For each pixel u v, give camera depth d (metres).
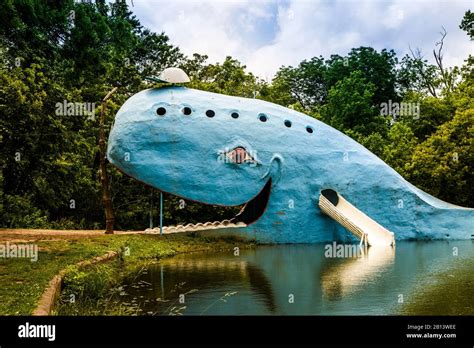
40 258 13.05
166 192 20.45
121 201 28.72
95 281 10.93
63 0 16.12
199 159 20.69
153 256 17.22
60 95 21.95
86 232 21.00
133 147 20.38
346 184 22.72
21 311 7.73
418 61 47.84
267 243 21.73
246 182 21.14
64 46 16.59
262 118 22.38
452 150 26.92
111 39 18.27
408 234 23.17
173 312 9.63
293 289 11.84
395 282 12.62
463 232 23.83
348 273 14.07
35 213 25.05
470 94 33.12
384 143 33.94
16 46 17.47
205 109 21.45
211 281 12.94
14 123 20.36
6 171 22.95
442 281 12.70
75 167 24.66
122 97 29.19
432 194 27.48
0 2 14.22
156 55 38.41
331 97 42.72
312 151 22.55
